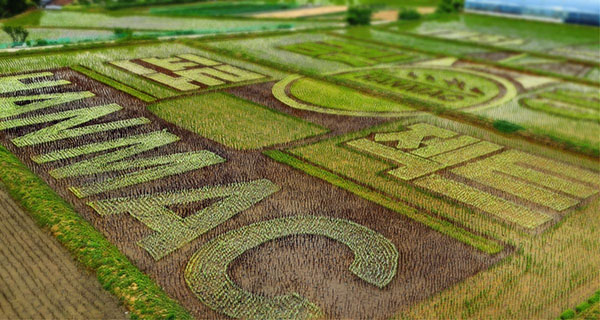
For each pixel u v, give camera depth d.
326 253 24.64
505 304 21.95
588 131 43.03
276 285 22.27
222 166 31.84
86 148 32.59
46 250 22.98
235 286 22.00
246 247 24.66
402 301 21.72
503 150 37.56
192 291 21.56
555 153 38.00
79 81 43.72
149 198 27.91
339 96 45.91
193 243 24.66
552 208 30.11
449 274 23.64
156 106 39.88
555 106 48.72
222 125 37.56
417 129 39.78
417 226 27.20
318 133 37.53
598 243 26.94
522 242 26.53
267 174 31.30
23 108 37.28
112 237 24.56
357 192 29.98
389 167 33.34
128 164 31.11
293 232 26.02
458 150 36.69
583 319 21.25
